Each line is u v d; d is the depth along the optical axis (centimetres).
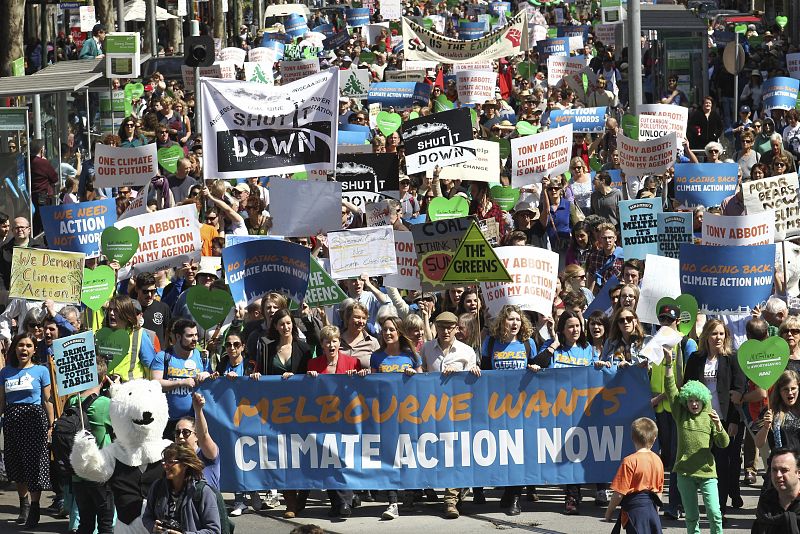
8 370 2867
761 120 6228
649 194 4106
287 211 3416
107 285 3228
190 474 2134
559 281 3375
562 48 8812
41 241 5003
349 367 2894
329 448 2848
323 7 14738
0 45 7256
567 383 2850
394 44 10194
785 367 2681
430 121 4128
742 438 2831
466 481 2848
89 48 9062
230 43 14100
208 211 3884
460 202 3766
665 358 2631
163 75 7850
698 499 2828
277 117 3516
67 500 2789
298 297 3114
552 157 4212
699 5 15225
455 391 2850
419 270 3222
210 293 2997
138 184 4166
